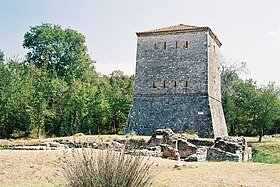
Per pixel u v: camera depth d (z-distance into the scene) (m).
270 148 37.16
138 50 45.56
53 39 69.94
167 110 42.38
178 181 12.93
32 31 70.31
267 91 46.53
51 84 57.44
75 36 71.81
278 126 58.56
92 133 59.44
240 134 60.53
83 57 72.62
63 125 58.69
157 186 11.94
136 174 7.84
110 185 7.51
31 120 53.34
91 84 70.69
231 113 60.00
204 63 42.09
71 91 58.91
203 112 40.56
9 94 52.91
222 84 69.44
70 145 29.75
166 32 44.25
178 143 28.73
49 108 57.44
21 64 63.88
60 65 70.19
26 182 13.65
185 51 43.22
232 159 24.59
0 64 54.59
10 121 53.16
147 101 43.78
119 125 63.31
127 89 68.94
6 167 15.12
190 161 21.73
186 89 42.28
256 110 45.66
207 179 13.41
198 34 42.97
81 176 7.74
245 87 53.09
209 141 30.47
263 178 13.81
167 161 18.58
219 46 50.03
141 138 34.03
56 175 14.46
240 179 13.54
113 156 7.87
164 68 43.84
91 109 60.09
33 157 16.59
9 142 36.38
